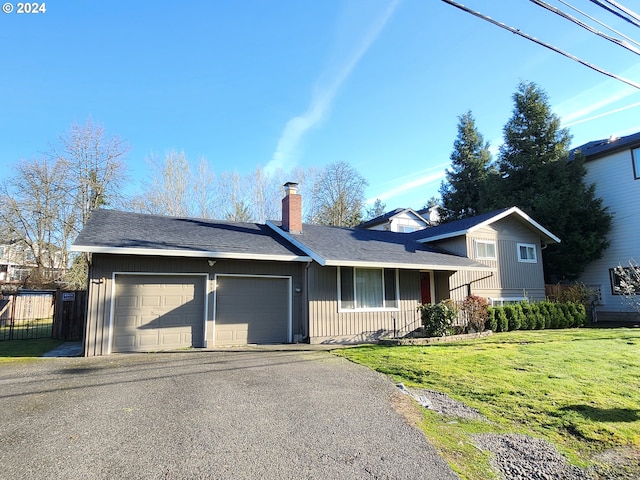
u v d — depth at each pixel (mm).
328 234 15133
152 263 10758
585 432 4848
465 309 13617
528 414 5426
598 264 20125
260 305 12070
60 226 27531
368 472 3779
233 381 6934
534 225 18328
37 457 3924
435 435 4711
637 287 17531
